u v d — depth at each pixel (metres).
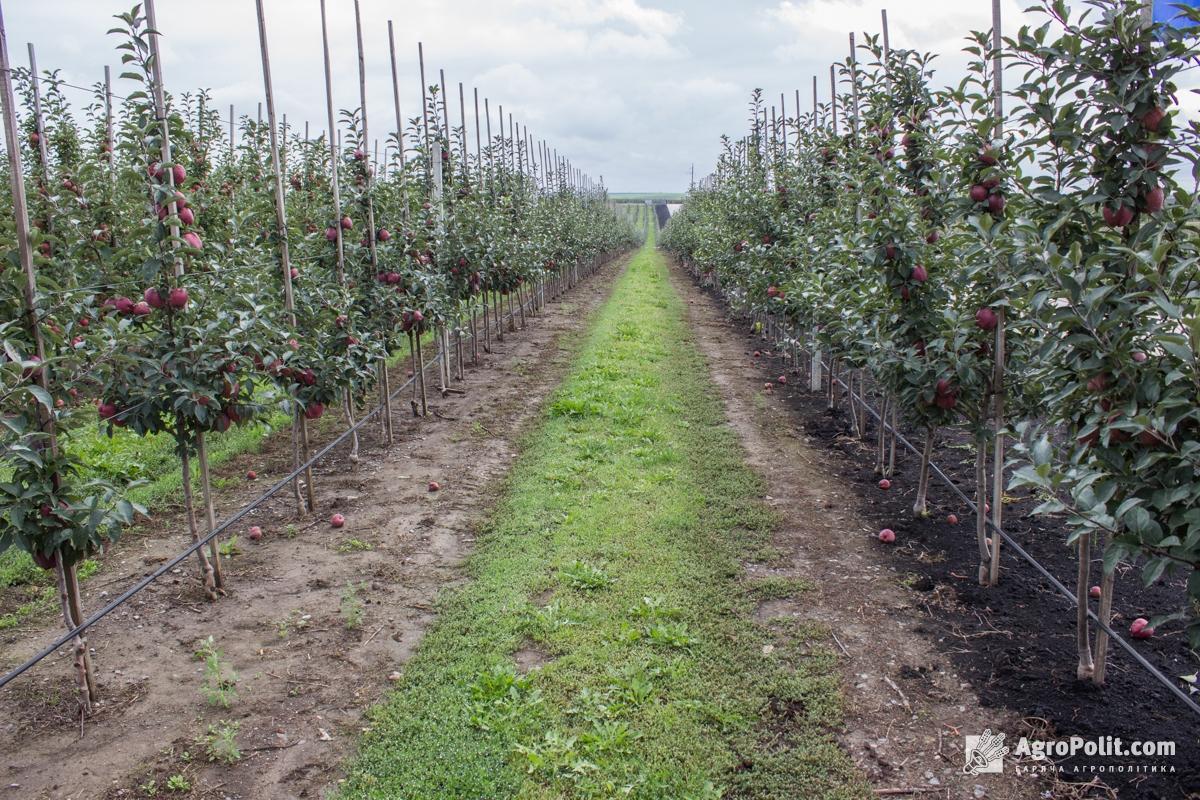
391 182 9.19
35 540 3.49
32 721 3.74
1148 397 2.69
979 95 4.23
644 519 6.06
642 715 3.64
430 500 6.71
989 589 4.88
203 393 4.45
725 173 20.28
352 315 7.19
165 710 3.81
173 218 4.41
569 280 27.06
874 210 5.80
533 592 4.91
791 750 3.42
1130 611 4.55
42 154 8.34
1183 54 3.07
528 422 9.27
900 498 6.56
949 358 4.74
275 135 6.33
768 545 5.59
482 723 3.58
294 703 3.85
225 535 6.01
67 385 3.63
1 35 3.37
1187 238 3.00
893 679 3.94
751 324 17.47
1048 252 3.03
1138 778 3.14
